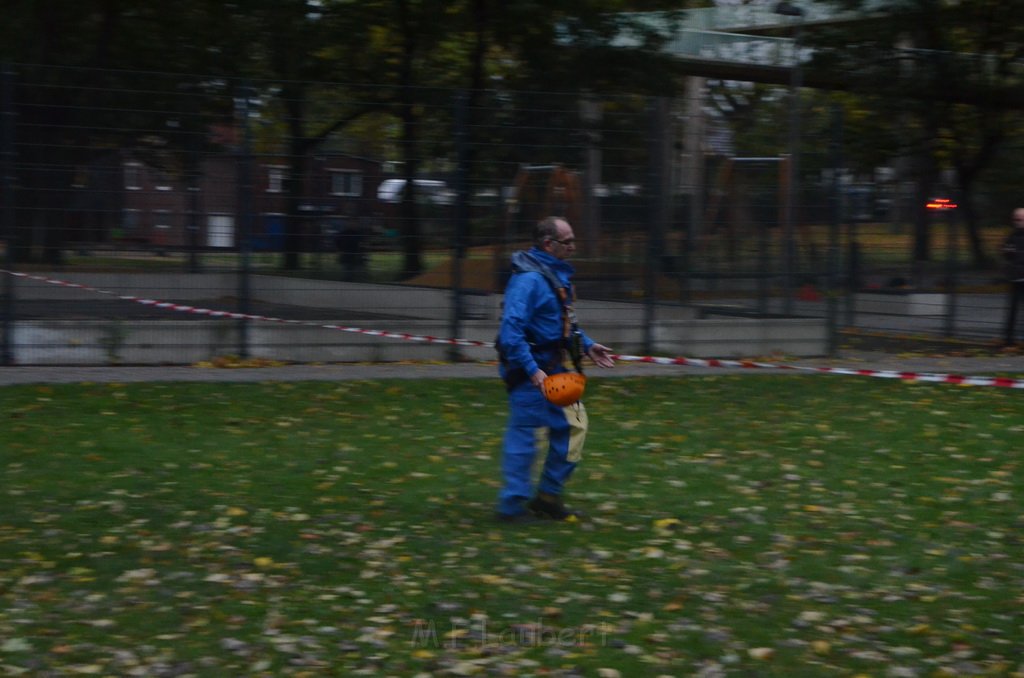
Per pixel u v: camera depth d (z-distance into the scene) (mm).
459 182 17375
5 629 6797
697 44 27078
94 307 16391
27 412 12875
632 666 6379
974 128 22172
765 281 18562
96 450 11273
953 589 7660
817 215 18656
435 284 17438
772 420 13242
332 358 17188
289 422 12758
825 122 18578
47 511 9258
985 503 9805
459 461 11219
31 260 16141
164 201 16578
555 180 17656
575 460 9297
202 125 16625
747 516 9406
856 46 23422
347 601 7383
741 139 18297
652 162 17922
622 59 23531
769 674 6258
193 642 6672
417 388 14906
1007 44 23469
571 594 7527
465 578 7844
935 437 12328
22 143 16047
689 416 13430
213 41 21203
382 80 23859
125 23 20719
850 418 13352
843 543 8680
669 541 8727
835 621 7047
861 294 21844
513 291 8992
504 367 9227
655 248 18016
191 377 15445
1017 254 20641
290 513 9367
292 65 22094
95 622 6949
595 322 17844
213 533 8773
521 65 23875
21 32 20375
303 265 17062
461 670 6289
